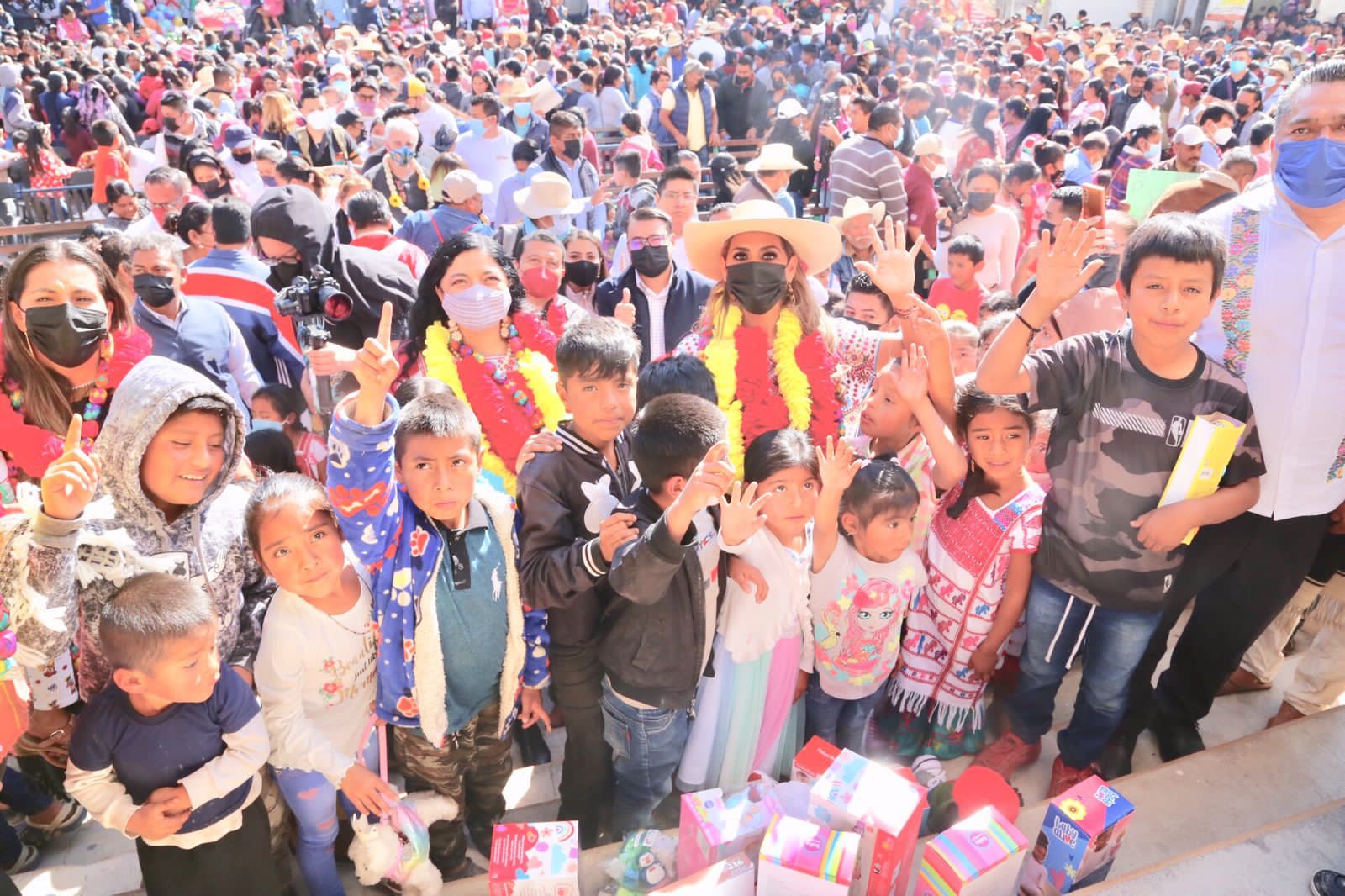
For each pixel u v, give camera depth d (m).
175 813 2.00
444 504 2.22
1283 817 2.69
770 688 2.68
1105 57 16.91
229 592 2.37
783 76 13.09
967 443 2.87
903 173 6.75
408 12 22.19
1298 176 2.60
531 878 2.17
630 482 2.64
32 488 2.27
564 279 4.80
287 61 15.73
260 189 8.12
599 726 2.65
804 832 2.12
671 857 2.43
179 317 3.91
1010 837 2.20
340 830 2.68
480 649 2.38
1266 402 2.75
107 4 19.25
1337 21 24.45
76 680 2.52
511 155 8.36
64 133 11.41
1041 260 2.33
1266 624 2.92
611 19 21.59
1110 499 2.61
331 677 2.29
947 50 15.99
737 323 3.19
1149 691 3.14
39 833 2.80
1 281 2.57
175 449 2.14
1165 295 2.36
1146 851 2.58
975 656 2.99
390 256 4.76
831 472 2.49
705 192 11.48
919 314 2.79
